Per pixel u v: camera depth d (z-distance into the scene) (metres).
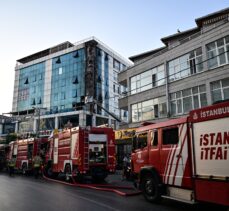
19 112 61.97
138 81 29.00
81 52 55.22
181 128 8.20
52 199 10.16
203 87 21.70
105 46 59.09
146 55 32.75
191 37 23.53
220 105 6.87
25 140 24.23
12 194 11.43
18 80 64.38
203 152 7.21
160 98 25.75
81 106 49.88
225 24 20.48
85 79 53.06
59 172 17.98
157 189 8.98
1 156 29.47
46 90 58.12
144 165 9.93
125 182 16.67
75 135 16.31
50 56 59.59
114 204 9.11
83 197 10.66
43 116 54.53
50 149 19.84
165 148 8.86
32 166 22.02
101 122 53.03
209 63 21.58
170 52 25.31
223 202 6.45
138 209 8.26
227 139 6.57
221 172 6.60
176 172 8.22
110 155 16.81
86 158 15.74
